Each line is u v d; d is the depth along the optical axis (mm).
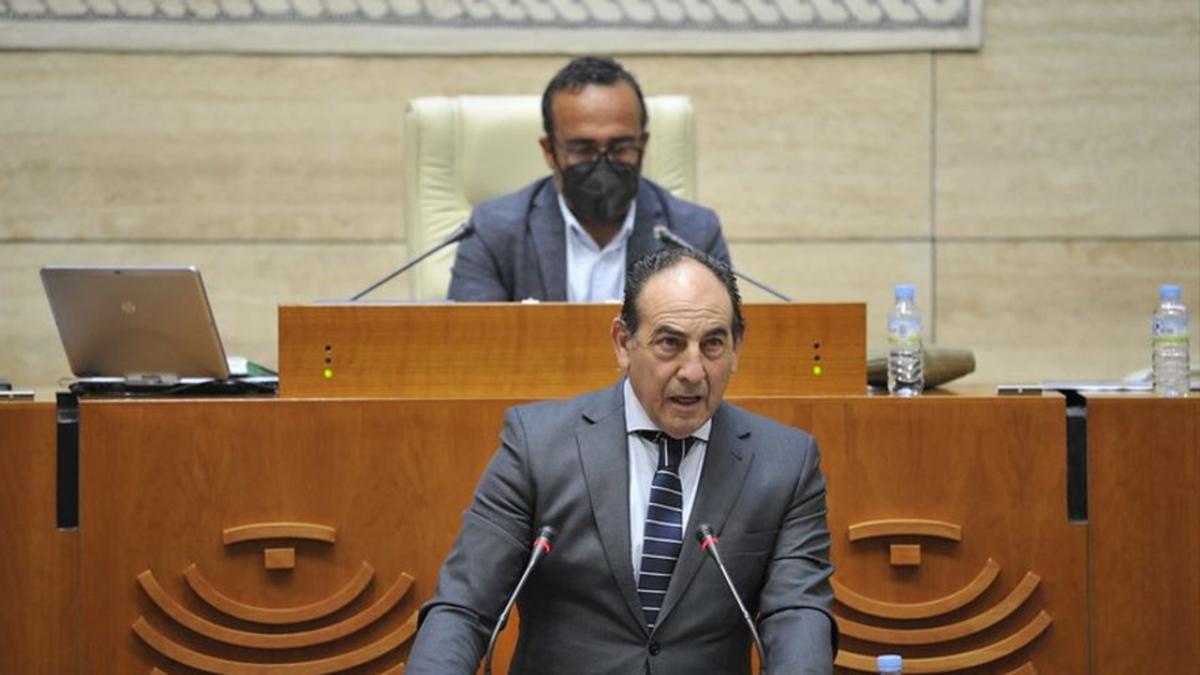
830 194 20938
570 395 12484
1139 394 12906
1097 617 12562
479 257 14945
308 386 12445
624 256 15031
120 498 12148
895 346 13453
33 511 12305
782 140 20875
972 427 12492
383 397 12422
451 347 12492
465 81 20625
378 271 20766
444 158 16750
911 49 20828
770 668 9219
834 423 12422
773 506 9984
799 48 20766
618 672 9789
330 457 12258
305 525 12188
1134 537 12602
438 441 12289
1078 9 20859
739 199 20906
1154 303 21031
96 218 20500
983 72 20875
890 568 12484
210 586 12180
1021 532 12492
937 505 12469
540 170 16812
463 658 9344
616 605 9852
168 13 20438
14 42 20234
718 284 9719
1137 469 12609
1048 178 20953
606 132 14391
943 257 20969
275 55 20562
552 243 14945
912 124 20875
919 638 12422
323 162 20672
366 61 20625
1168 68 20906
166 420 12164
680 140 16859
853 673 12453
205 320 12750
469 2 20562
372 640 12320
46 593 12305
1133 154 20969
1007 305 21000
